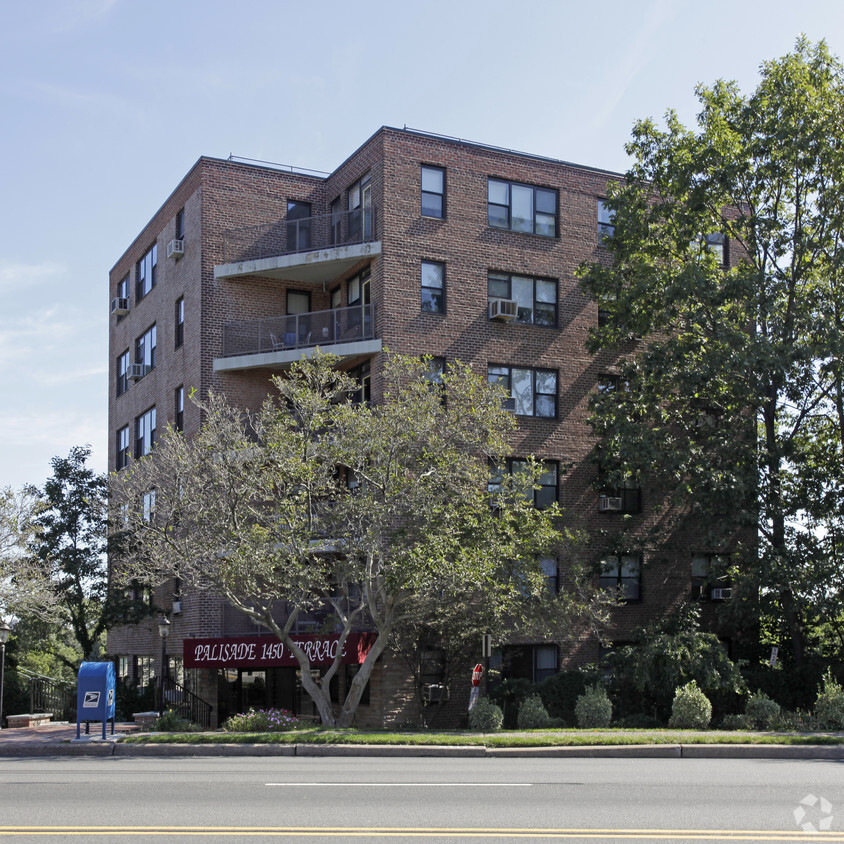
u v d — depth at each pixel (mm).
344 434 24438
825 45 30031
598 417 31156
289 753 19000
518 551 26750
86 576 38875
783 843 9812
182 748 19109
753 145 29719
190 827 10617
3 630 27062
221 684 32500
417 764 17047
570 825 10688
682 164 30844
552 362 33812
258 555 23094
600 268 31953
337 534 25172
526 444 32875
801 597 29344
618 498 34062
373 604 25016
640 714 28047
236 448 24281
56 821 11039
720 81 31406
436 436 24484
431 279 32250
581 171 35438
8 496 34906
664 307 30172
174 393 35906
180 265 35906
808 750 18953
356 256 31766
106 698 20484
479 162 33500
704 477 28797
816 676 29797
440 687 28984
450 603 26359
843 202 29422
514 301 32938
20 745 19406
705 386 29672
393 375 25734
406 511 23844
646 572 34250
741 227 31188
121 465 42625
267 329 33281
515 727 27969
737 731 23188
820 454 30719
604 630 33094
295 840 9922
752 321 31891
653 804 12094
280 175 35344
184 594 32719
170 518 25062
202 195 34062
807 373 29438
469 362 32312
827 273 30266
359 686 24906
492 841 9844
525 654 31859
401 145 32281
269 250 34625
